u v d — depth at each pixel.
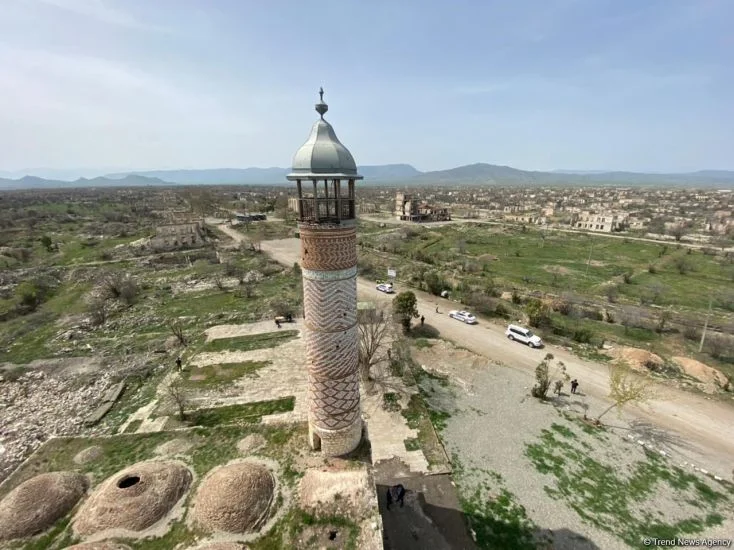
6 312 53.34
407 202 152.75
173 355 40.12
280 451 18.66
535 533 19.78
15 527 14.87
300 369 35.81
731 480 23.64
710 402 31.53
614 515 20.97
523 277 72.38
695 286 68.19
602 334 45.34
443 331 45.75
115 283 59.75
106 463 18.83
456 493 22.14
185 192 186.62
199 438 20.19
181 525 15.15
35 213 141.62
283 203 173.12
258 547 14.04
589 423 28.81
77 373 36.97
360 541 13.80
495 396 32.25
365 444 18.69
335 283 15.59
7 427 29.33
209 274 71.25
